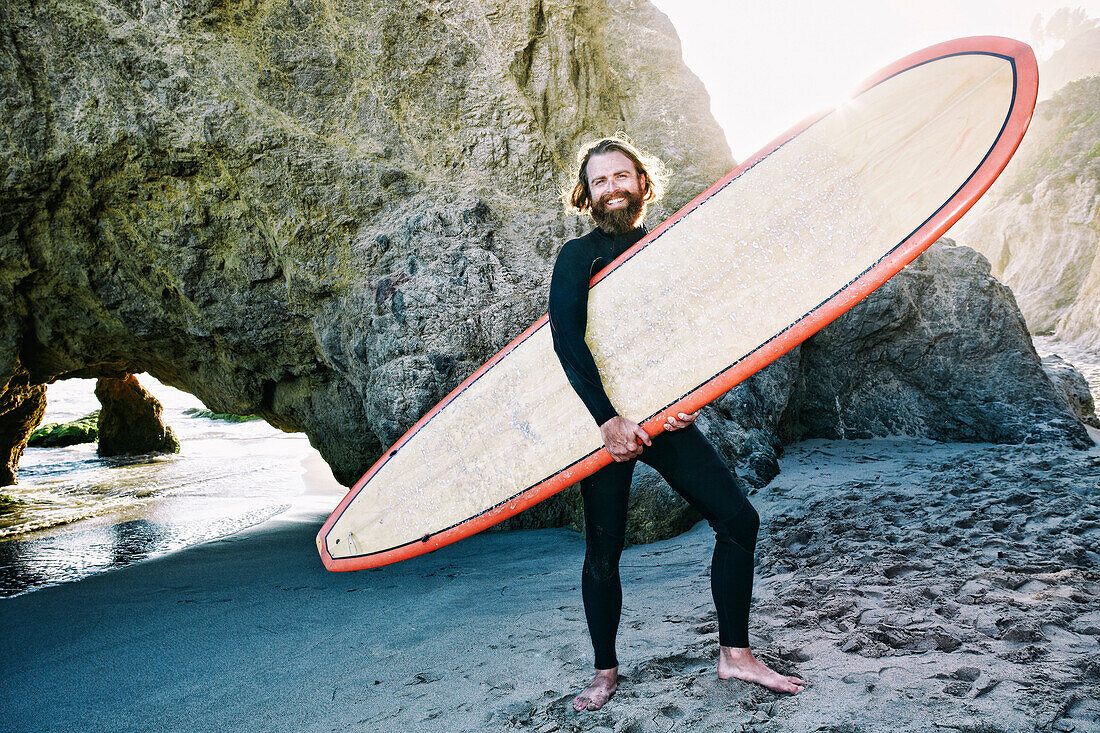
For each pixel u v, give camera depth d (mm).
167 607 3527
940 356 5613
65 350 5609
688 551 3484
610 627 1837
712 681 1801
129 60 4418
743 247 1904
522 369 2066
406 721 1939
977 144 1732
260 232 4758
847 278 1810
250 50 4625
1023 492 3463
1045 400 5355
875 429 5672
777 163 1949
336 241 4656
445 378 4215
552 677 2072
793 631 2102
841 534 3186
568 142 5156
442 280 4301
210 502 7148
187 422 17406
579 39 5297
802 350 5680
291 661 2605
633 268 1933
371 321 4398
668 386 1830
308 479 8602
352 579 3770
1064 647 1791
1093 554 2535
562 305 1788
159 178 4605
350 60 4773
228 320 4977
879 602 2238
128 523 6168
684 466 1786
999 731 1424
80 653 2926
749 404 4848
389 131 4812
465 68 4941
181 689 2447
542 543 4180
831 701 1636
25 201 4539
